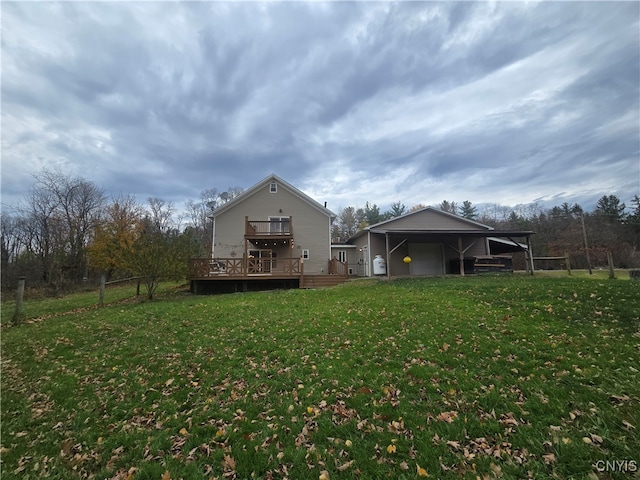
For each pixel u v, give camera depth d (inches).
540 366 171.0
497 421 126.5
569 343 198.1
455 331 236.4
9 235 1054.4
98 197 1184.8
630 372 155.5
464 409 137.2
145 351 243.9
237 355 223.0
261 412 148.0
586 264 1222.3
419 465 105.6
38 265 955.3
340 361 199.3
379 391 157.9
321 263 801.6
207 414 148.5
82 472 117.0
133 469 114.2
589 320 237.5
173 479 106.9
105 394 178.5
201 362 214.2
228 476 107.0
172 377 193.8
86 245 1029.2
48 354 252.5
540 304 288.7
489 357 187.6
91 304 506.6
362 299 389.4
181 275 536.1
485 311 284.8
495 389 150.6
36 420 156.1
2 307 533.3
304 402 152.9
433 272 761.6
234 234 797.9
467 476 98.9
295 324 291.6
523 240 1278.3
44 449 132.9
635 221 1433.3
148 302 479.2
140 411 157.2
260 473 107.6
